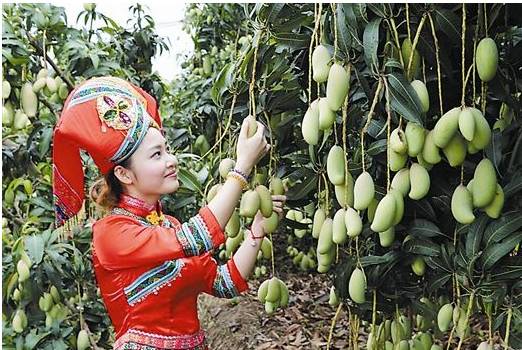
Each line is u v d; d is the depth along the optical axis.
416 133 1.08
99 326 2.55
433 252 1.27
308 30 1.50
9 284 2.16
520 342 1.32
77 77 2.59
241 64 1.45
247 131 1.36
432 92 1.28
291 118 1.51
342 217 1.20
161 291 1.46
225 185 1.35
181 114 3.26
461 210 1.10
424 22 1.14
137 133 1.43
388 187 1.12
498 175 1.19
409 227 1.31
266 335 3.71
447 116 1.06
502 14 1.22
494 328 1.23
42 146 2.23
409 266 1.47
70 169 1.51
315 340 3.53
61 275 2.26
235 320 3.96
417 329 1.71
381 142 1.23
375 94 1.15
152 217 1.51
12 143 2.40
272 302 1.48
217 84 1.56
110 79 1.49
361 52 1.18
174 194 2.50
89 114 1.43
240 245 1.69
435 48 1.14
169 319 1.48
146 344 1.45
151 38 3.13
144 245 1.39
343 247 1.64
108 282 1.48
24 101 2.06
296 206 1.58
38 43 2.27
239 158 1.36
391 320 1.54
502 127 1.28
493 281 1.17
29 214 2.41
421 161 1.12
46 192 2.53
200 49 3.61
